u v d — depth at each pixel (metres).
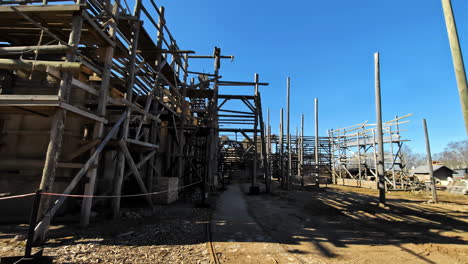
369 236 6.27
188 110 16.75
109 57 7.18
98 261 4.07
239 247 5.12
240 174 31.33
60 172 7.64
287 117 20.66
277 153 31.36
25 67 5.20
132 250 4.66
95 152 6.31
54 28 6.70
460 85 4.14
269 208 10.58
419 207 11.36
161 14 10.90
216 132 17.33
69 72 5.46
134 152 10.84
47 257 3.89
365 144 25.44
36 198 4.00
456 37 4.27
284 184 21.14
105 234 5.60
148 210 8.66
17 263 3.69
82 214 6.20
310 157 31.73
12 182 7.12
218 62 15.94
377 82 11.58
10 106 5.23
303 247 5.26
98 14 7.25
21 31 7.12
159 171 13.69
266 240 5.70
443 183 29.30
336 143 30.92
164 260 4.23
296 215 9.04
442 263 4.48
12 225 6.07
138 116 9.59
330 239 5.94
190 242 5.30
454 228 7.22
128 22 8.56
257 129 17.12
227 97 16.50
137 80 9.95
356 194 17.47
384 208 10.71
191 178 17.16
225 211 9.45
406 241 5.84
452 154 75.94
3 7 5.75
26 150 7.50
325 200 13.57
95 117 6.42
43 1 6.02
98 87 8.55
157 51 10.47
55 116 5.25
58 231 5.73
